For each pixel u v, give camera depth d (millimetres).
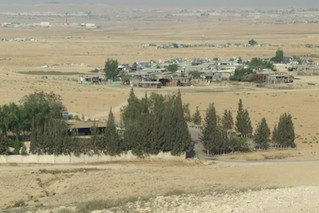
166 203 91812
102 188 153125
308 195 88250
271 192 93125
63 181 164375
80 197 141625
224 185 150375
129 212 88812
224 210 81188
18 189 157250
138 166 196125
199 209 83812
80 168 190375
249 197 89625
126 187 152125
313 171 179125
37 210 109000
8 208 128250
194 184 154125
